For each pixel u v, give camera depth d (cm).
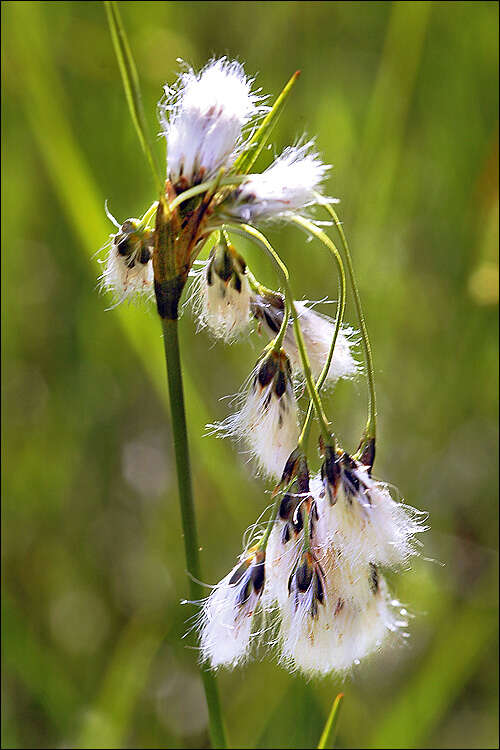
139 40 55
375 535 33
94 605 53
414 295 54
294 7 55
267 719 43
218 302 34
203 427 45
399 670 48
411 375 54
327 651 33
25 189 56
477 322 54
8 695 48
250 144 33
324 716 43
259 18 55
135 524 56
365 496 33
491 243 54
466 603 50
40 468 55
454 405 55
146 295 35
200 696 50
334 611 33
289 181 33
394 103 52
